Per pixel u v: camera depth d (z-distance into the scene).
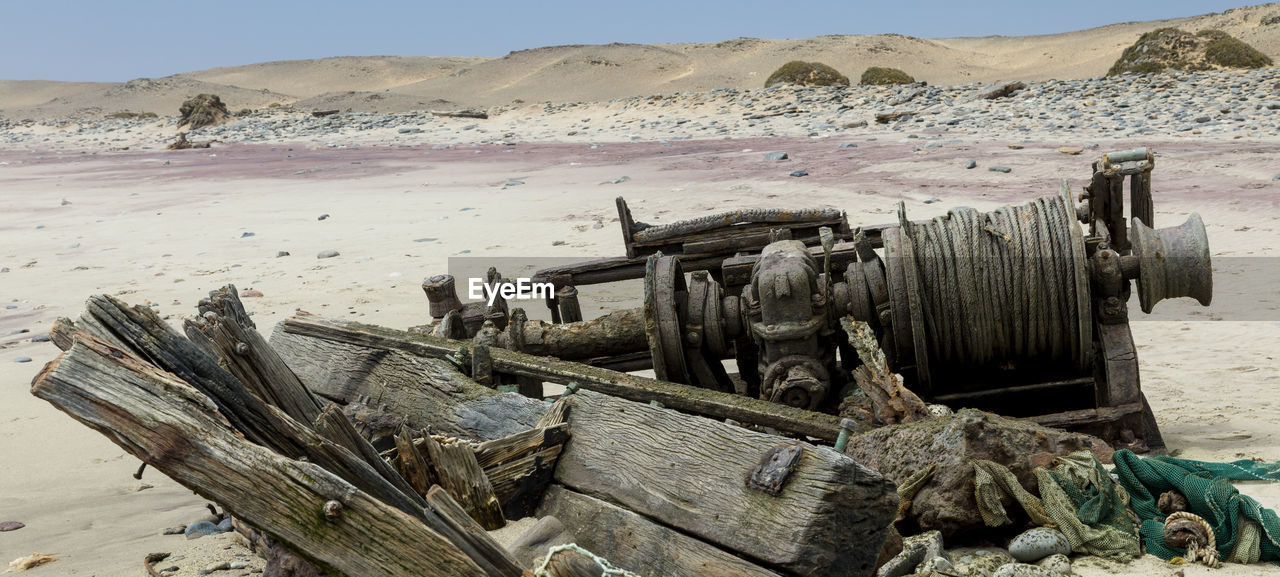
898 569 4.42
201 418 3.47
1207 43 42.47
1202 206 15.88
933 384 6.69
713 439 4.44
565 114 44.16
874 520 3.95
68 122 64.44
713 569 4.02
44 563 5.25
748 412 5.50
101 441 7.82
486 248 15.75
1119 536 4.67
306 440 3.76
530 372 5.94
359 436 4.12
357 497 3.47
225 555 5.18
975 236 6.26
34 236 19.94
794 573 3.86
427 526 3.57
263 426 3.71
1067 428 6.17
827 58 101.38
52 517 6.14
